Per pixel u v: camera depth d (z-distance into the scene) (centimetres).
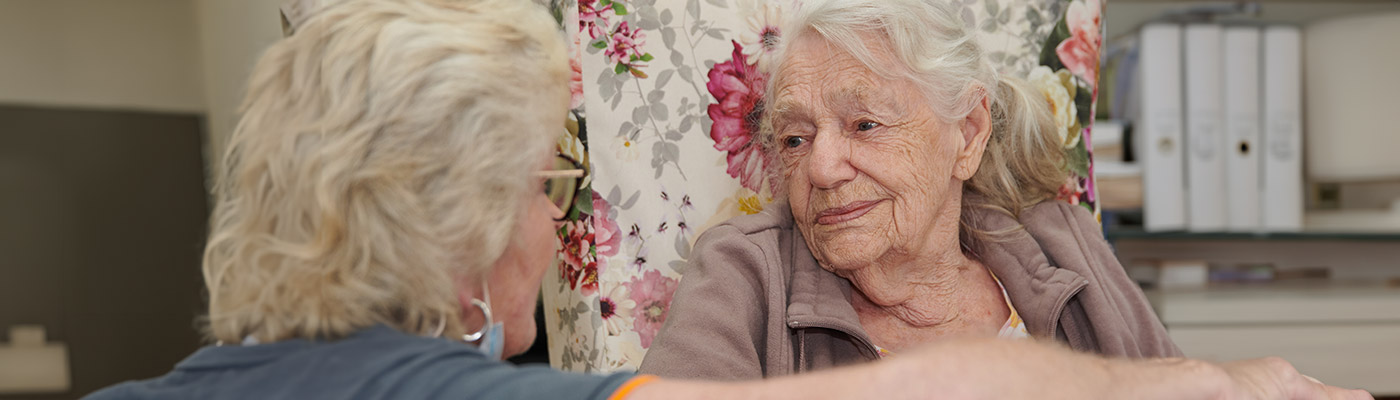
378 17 52
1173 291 188
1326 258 211
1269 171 187
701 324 84
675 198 104
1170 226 182
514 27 55
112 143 372
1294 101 187
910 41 83
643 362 83
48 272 366
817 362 90
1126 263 207
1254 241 211
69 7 364
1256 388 62
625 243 103
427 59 51
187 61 384
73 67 366
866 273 89
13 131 359
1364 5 206
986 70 89
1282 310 175
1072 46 112
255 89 53
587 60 101
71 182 367
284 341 52
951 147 88
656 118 103
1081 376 48
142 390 51
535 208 60
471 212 52
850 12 84
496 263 59
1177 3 209
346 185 49
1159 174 181
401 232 50
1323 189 212
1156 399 50
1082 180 113
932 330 92
